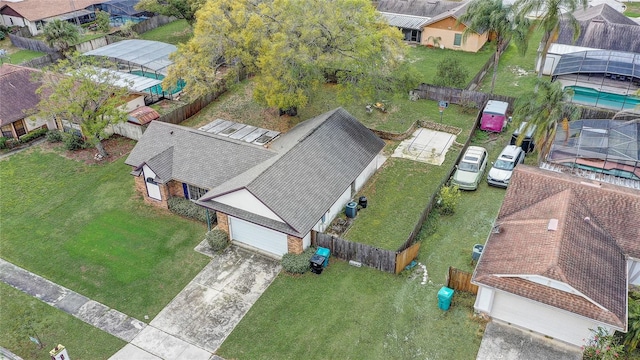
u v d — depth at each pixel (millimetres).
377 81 36906
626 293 21297
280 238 27641
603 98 42500
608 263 22391
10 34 62031
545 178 26781
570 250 22109
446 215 30922
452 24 55625
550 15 38562
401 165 36250
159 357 22734
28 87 42469
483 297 22953
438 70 45531
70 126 41781
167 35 64938
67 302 25938
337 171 30578
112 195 34281
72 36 56312
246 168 30516
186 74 39812
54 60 56312
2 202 33750
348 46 36281
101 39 60531
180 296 25984
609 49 46938
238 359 22484
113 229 31016
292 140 32406
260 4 37531
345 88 37906
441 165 35938
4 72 44031
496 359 21688
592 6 56250
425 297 25016
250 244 29188
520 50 40750
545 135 33094
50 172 37000
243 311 24875
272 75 36469
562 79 43625
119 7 67062
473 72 50562
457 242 28688
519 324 22875
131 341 23609
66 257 28969
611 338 20156
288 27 35500
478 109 42844
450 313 24031
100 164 37812
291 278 26672
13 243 30156
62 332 24219
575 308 20438
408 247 27172
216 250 28891
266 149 31359
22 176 36562
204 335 23734
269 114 44438
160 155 32062
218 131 40094
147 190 32781
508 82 48375
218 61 41812
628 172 30531
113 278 27359
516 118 33562
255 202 26734
